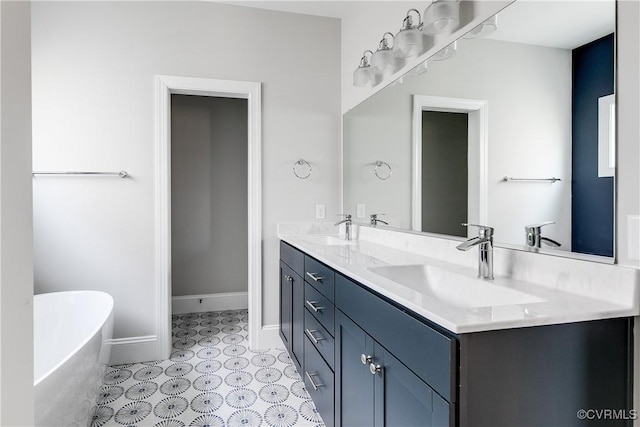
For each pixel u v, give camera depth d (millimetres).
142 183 2531
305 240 2592
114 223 2496
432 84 1756
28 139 532
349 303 1404
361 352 1293
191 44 2604
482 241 1289
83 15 2426
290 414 1929
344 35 2840
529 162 1261
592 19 1064
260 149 2727
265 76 2744
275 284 2791
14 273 494
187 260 3623
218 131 3678
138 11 2516
